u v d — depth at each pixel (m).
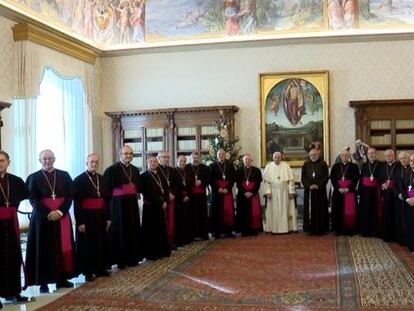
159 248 8.98
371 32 13.39
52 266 7.04
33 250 7.01
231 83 14.05
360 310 5.79
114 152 14.42
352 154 12.59
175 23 14.38
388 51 13.41
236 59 14.03
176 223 10.20
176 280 7.40
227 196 11.33
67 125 12.98
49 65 11.88
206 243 10.58
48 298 6.69
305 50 13.73
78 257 7.58
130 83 14.53
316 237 10.97
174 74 14.34
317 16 13.76
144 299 6.44
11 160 10.77
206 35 14.23
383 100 13.03
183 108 13.81
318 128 13.61
